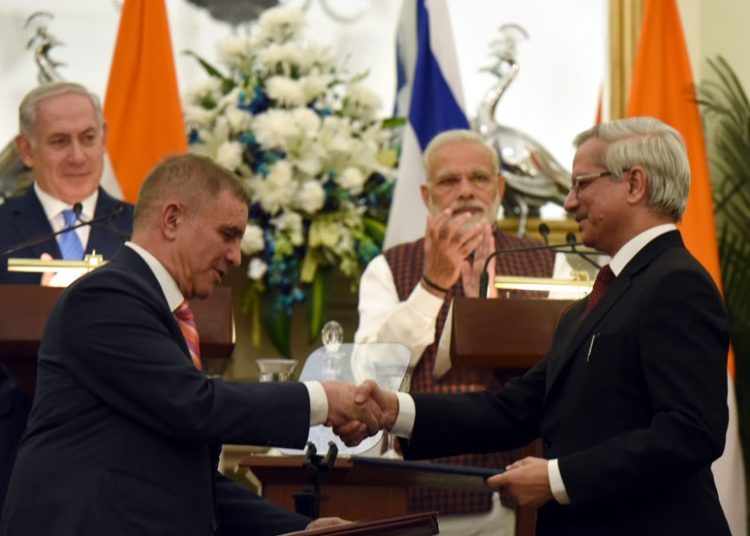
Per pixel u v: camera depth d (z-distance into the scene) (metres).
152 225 6.01
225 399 5.72
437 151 8.74
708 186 10.38
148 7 10.70
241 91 10.53
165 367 5.68
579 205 6.13
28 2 11.58
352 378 6.53
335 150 10.45
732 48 11.30
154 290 5.89
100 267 5.95
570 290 7.39
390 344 6.56
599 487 5.65
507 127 11.29
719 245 10.91
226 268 6.10
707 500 5.82
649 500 5.77
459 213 8.62
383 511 7.39
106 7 11.71
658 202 6.01
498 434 6.46
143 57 10.65
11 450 6.88
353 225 10.48
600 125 6.18
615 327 5.86
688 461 5.60
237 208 6.05
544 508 6.00
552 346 6.27
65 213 8.29
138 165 10.53
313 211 10.40
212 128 10.56
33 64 11.52
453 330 6.59
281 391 5.88
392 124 10.94
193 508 5.73
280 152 10.41
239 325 10.82
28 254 8.13
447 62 10.78
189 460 5.77
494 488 6.08
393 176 10.62
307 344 10.95
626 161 6.03
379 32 11.70
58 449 5.68
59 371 5.76
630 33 11.44
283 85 10.48
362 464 6.38
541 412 6.29
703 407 5.61
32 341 6.39
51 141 8.27
